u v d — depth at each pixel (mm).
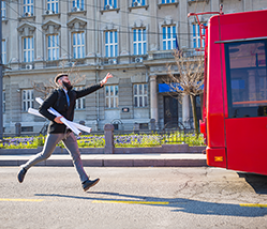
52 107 4469
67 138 4668
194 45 21531
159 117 22062
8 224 3344
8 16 25125
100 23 23328
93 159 8234
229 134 4840
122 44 22844
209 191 4781
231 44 4969
